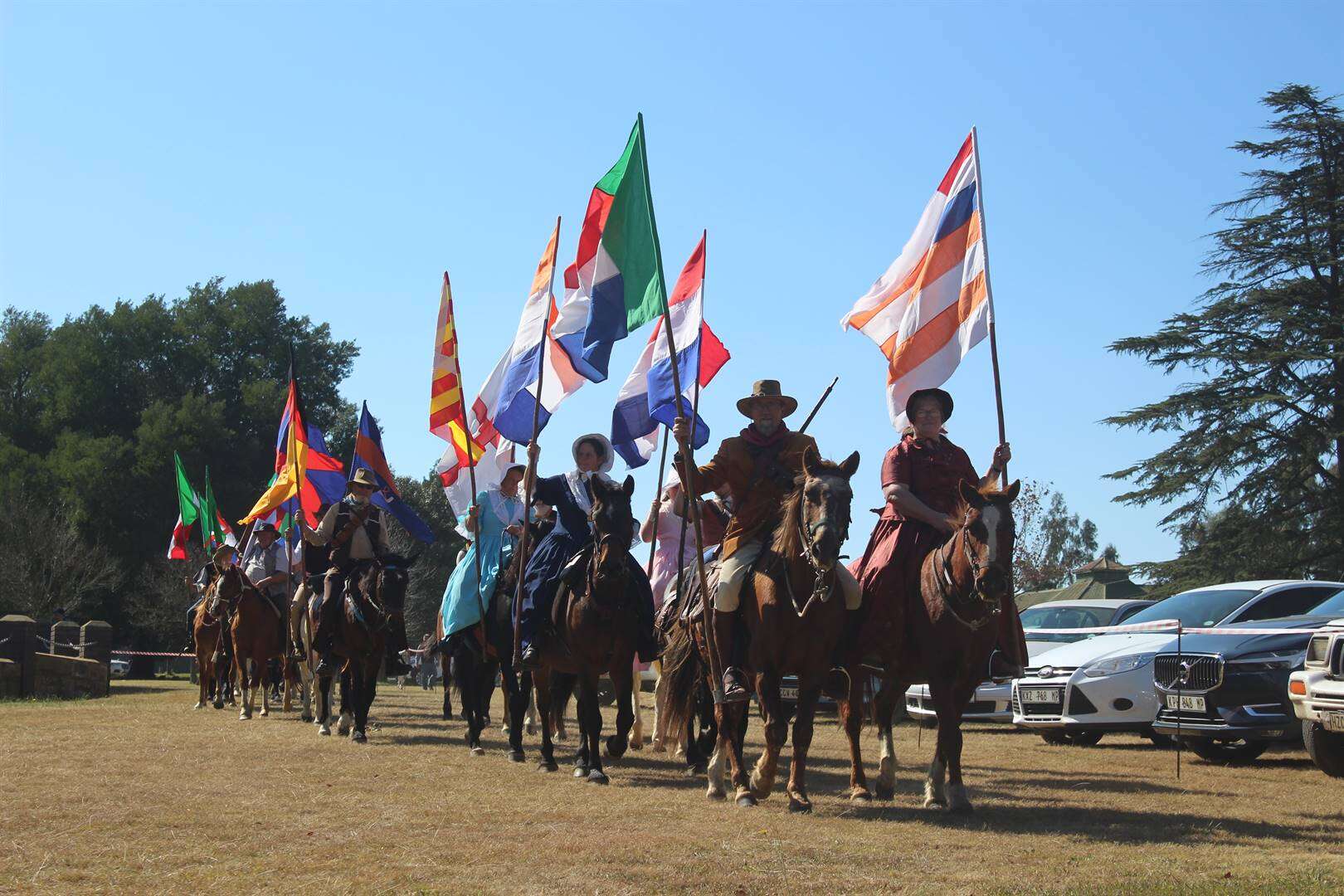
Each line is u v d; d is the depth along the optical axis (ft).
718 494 34.22
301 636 54.95
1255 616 47.24
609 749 35.04
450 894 19.60
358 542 46.62
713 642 29.99
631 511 32.89
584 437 36.99
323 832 24.71
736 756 30.04
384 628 43.57
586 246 39.42
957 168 34.83
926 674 28.99
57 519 170.60
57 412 194.39
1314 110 133.59
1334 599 44.98
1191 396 127.03
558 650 34.65
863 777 30.78
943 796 29.55
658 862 22.12
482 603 39.93
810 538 26.86
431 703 76.02
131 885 20.06
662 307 34.35
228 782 31.76
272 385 195.52
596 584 32.53
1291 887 19.85
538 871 21.29
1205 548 125.80
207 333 202.39
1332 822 27.78
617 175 38.91
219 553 63.00
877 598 29.66
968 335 33.78
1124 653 46.60
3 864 21.57
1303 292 131.03
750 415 31.55
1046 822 27.45
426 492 225.35
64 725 49.83
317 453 58.13
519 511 42.01
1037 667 48.21
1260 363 126.82
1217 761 43.60
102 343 198.49
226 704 69.87
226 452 186.60
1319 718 36.37
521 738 38.96
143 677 175.63
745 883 20.54
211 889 19.81
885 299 35.83
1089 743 50.78
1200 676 41.09
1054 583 171.73
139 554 181.16
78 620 176.14
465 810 27.73
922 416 30.89
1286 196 134.10
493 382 48.55
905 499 29.78
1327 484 127.34
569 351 39.55
